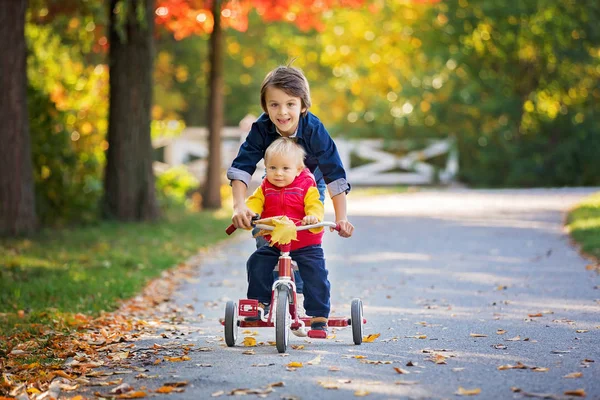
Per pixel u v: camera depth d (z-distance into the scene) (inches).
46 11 964.0
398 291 514.6
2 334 398.0
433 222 906.7
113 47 910.4
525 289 501.4
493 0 1454.2
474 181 1521.9
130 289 521.3
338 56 1678.2
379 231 845.8
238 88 2044.8
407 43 1620.3
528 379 285.1
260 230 335.9
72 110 1014.4
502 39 1499.8
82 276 557.3
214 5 1047.0
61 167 882.1
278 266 343.3
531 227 827.4
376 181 1563.7
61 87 1038.4
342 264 638.5
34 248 677.3
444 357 324.2
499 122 1497.3
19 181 744.3
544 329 381.1
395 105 1596.9
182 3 1039.6
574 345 343.3
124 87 908.6
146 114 917.8
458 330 386.0
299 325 344.8
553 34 1448.1
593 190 1223.5
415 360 321.1
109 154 917.8
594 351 330.3
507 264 608.4
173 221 935.0
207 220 971.3
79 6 944.9
